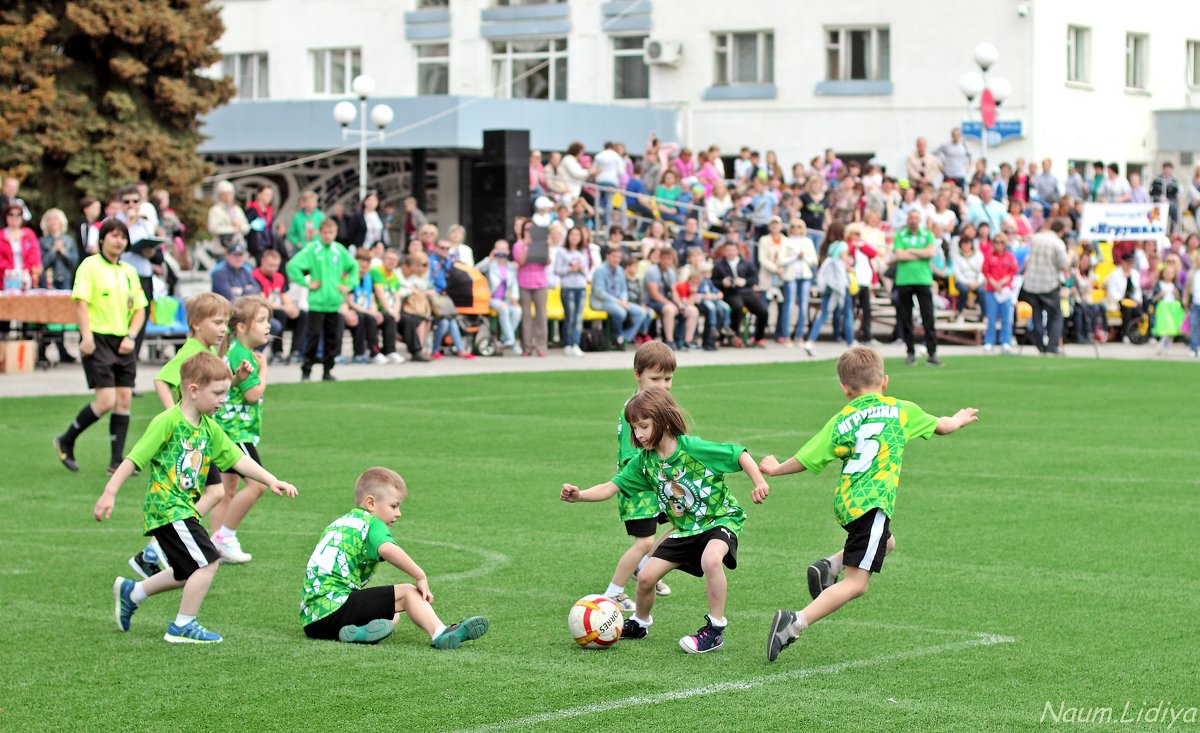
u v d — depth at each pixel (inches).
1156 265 2069.4
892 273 1927.9
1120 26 2795.3
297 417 1129.4
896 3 2642.7
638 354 556.4
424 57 2913.4
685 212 2100.1
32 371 1450.5
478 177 1831.9
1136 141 2849.4
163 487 516.4
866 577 485.4
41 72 2004.2
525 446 991.6
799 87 2706.7
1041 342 1787.6
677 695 450.9
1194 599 579.8
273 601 577.6
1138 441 1035.9
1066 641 515.8
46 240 1508.4
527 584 608.7
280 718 429.7
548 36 2834.6
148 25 2098.9
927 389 1366.9
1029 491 831.7
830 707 438.6
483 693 453.1
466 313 1657.2
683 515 510.3
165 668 482.0
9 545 683.4
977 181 2146.9
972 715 431.5
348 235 1840.6
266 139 2413.9
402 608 516.1
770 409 1209.4
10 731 419.5
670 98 2778.1
